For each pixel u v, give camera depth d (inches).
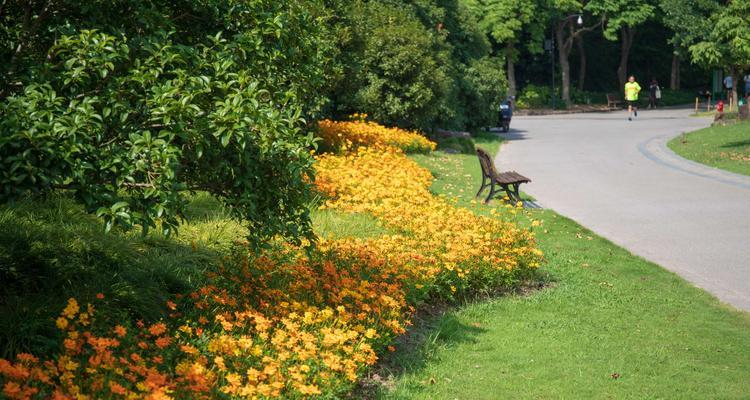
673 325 305.7
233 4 260.2
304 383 204.2
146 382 177.6
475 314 313.7
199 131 205.5
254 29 258.8
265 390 186.7
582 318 313.7
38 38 241.6
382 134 841.5
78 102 200.4
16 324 204.4
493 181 587.2
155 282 258.2
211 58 245.8
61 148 181.8
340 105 916.0
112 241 289.6
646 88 2691.9
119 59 219.6
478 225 414.9
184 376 193.0
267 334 224.8
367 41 846.5
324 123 810.8
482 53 1419.8
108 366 183.3
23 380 177.2
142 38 234.1
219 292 257.1
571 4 2138.3
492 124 1328.7
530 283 369.7
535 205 592.4
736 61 1203.9
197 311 247.4
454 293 336.5
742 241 454.3
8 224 277.9
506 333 290.2
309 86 294.7
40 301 221.8
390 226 423.5
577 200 616.4
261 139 220.8
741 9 887.7
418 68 944.9
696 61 1254.9
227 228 346.3
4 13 239.1
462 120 1246.9
